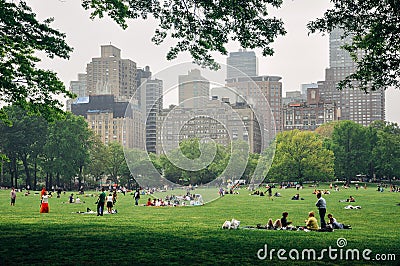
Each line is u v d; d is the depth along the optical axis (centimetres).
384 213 2656
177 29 1619
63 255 1052
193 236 1390
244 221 2128
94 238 1313
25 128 7262
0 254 1057
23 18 1694
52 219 2044
